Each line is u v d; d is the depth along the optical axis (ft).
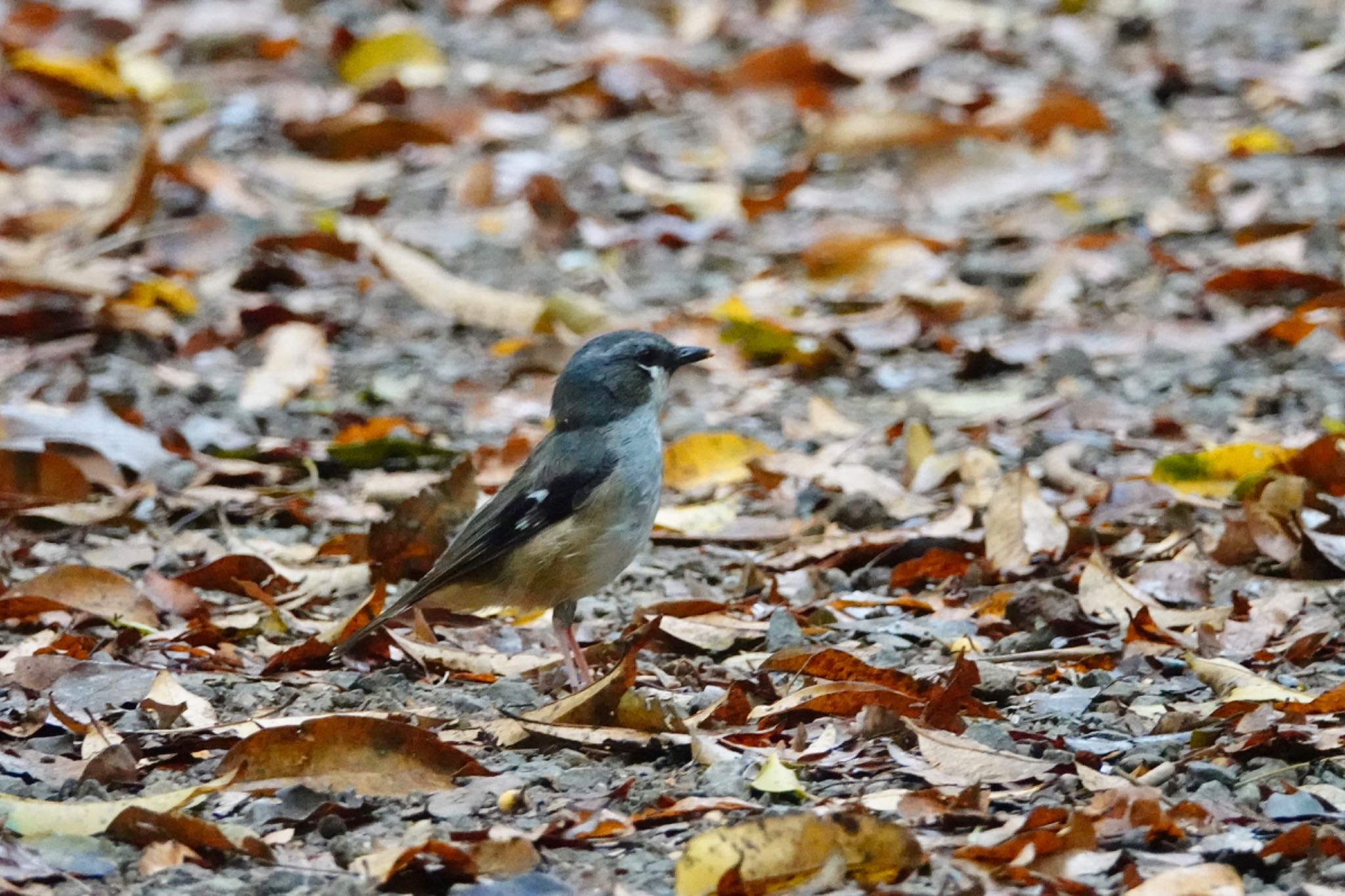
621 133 72.54
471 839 22.50
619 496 31.09
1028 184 63.21
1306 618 31.35
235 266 59.00
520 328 52.85
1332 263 54.49
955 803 23.22
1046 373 49.14
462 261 60.39
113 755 24.91
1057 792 23.89
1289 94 71.51
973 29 80.89
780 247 60.64
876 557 35.83
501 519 30.76
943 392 48.55
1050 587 31.63
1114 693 28.12
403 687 29.89
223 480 42.09
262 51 80.02
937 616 32.40
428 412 48.19
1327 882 21.26
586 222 61.05
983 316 54.03
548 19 87.15
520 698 29.48
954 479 39.58
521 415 47.50
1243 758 24.85
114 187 62.13
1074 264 55.77
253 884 21.88
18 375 50.11
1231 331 50.14
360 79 75.97
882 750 25.66
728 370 50.62
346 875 21.94
